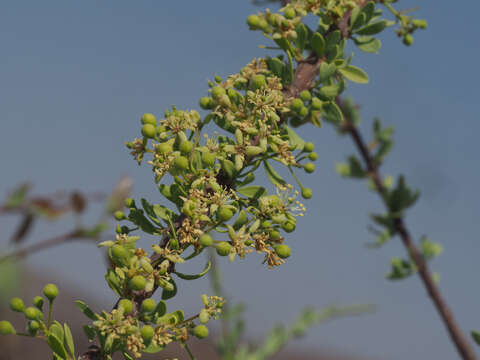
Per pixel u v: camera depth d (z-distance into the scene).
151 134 0.47
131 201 0.47
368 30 0.51
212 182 0.47
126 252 0.46
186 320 0.47
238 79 0.49
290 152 0.48
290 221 0.48
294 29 0.50
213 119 0.49
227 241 0.47
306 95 0.49
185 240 0.47
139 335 0.46
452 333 0.60
